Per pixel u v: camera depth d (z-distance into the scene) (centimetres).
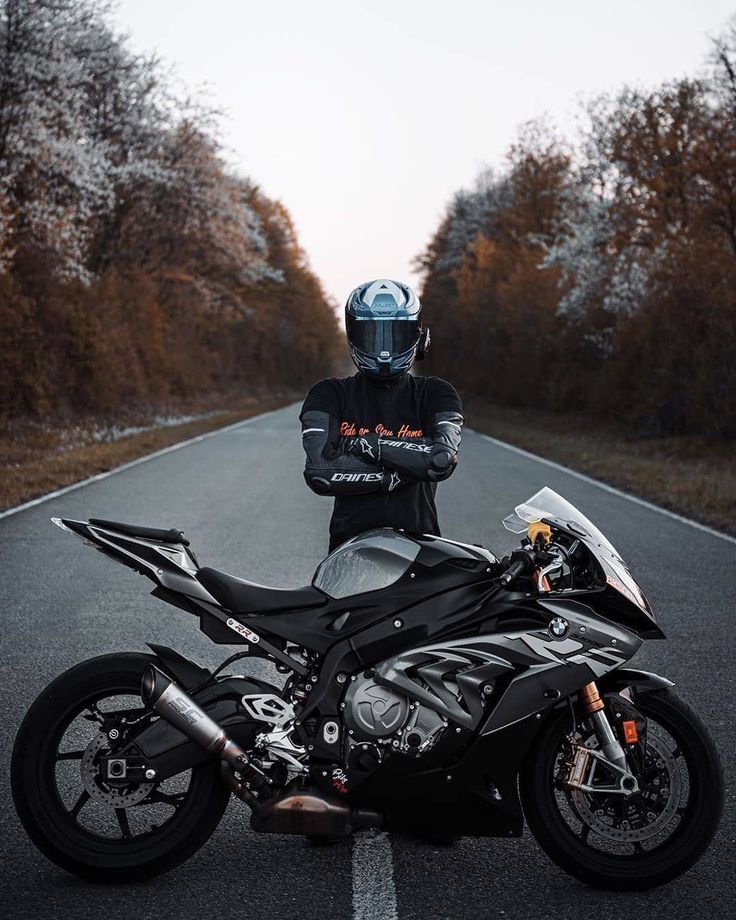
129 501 1331
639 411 2584
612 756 364
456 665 359
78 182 2867
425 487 400
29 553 970
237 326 7450
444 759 358
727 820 421
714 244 2406
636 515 1240
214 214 4350
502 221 5594
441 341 6756
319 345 10538
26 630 695
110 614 742
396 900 357
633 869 365
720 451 2089
